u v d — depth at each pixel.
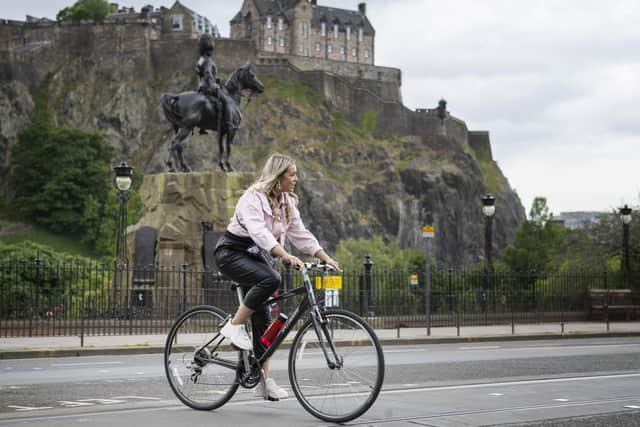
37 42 173.38
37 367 14.83
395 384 11.16
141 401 9.33
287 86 185.25
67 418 7.81
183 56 172.38
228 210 31.95
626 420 7.72
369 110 191.62
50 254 57.94
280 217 8.05
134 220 133.25
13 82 164.88
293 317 7.93
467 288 33.91
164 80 172.38
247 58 165.00
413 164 185.12
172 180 32.22
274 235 8.06
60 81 170.00
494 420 7.68
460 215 186.38
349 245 124.62
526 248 89.88
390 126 192.62
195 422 7.56
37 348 18.41
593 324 31.41
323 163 178.62
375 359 7.39
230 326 8.07
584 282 34.91
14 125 162.25
